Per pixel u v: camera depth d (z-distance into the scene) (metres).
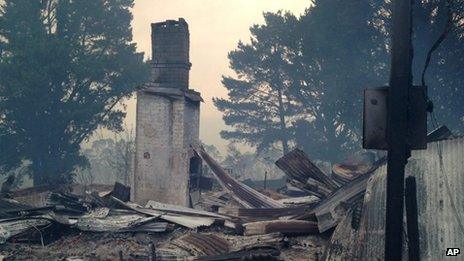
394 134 2.45
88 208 10.98
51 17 29.53
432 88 20.77
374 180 6.39
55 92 26.58
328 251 6.00
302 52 25.75
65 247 8.57
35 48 24.19
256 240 8.01
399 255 2.45
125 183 28.94
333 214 7.84
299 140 29.52
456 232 4.68
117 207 10.79
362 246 5.48
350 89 23.70
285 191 17.72
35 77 24.00
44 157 26.70
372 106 2.56
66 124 26.42
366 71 23.44
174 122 12.74
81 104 27.38
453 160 5.46
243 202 11.82
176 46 13.06
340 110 24.61
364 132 2.56
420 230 4.97
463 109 20.89
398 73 2.45
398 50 2.45
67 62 25.53
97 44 29.28
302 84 28.64
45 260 7.69
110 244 8.55
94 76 26.61
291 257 7.13
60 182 21.67
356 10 23.11
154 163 12.88
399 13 2.45
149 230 9.04
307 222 8.26
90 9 28.34
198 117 13.66
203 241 8.15
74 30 28.72
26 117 25.75
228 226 9.45
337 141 27.03
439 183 5.34
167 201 12.70
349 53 23.70
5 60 24.64
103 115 28.66
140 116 13.04
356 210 6.39
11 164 26.22
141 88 13.05
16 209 10.38
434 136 7.17
